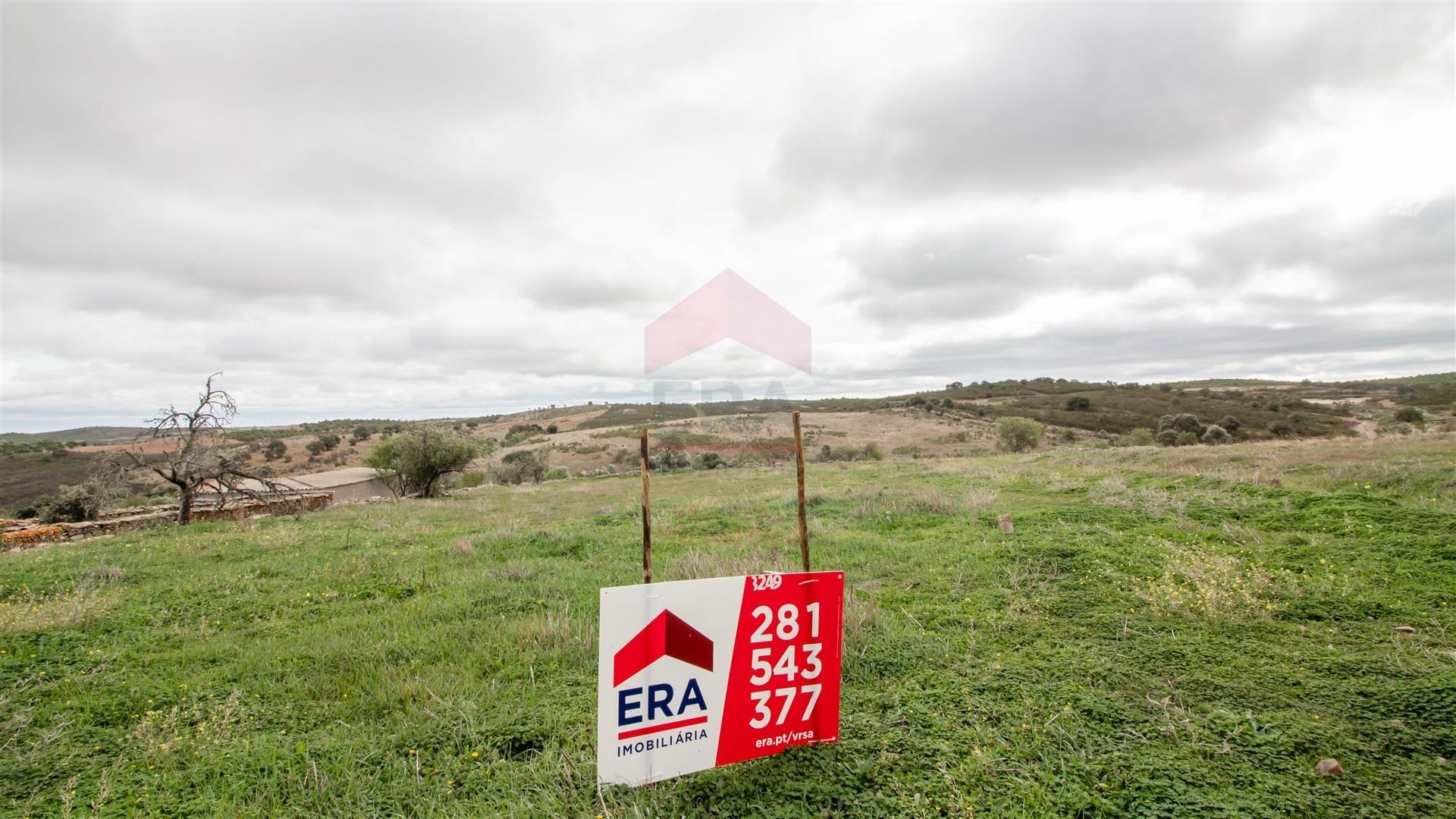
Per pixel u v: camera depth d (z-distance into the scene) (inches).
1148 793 111.7
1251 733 129.0
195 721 165.6
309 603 281.3
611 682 111.2
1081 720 138.3
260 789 130.0
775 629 123.5
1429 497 327.3
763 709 123.1
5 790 132.0
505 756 139.3
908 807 112.3
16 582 326.6
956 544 315.0
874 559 301.4
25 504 1135.0
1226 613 195.8
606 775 110.9
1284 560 245.0
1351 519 284.4
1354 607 194.1
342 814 119.5
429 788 127.1
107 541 496.1
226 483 695.1
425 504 780.0
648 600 113.9
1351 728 128.6
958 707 149.1
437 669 190.9
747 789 119.0
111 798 126.9
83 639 235.6
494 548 396.8
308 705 172.4
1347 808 105.0
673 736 115.9
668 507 546.6
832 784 119.6
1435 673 147.6
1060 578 245.0
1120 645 181.0
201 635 240.1
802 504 129.4
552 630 215.2
